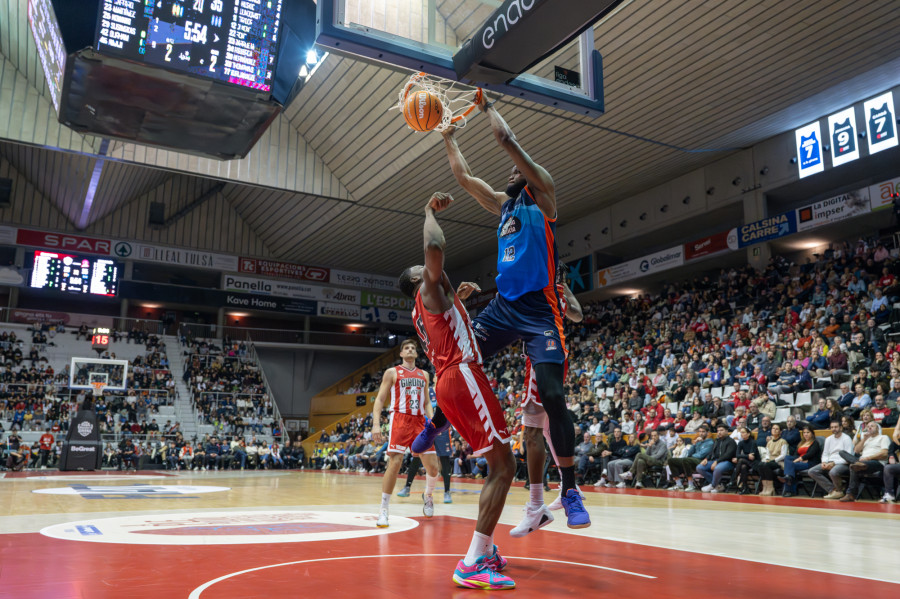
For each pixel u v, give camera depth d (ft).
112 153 52.24
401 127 56.39
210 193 91.25
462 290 11.19
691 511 22.66
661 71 44.86
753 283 56.03
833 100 50.06
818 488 32.12
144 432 72.54
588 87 20.93
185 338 90.22
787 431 33.09
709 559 11.56
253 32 26.68
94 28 24.26
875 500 29.22
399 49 18.02
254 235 94.73
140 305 95.50
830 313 44.16
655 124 53.11
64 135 49.98
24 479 44.14
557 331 10.55
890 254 46.37
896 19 38.93
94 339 79.00
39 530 15.12
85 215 77.00
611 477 40.11
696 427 39.68
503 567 10.02
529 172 10.62
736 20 39.34
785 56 43.09
